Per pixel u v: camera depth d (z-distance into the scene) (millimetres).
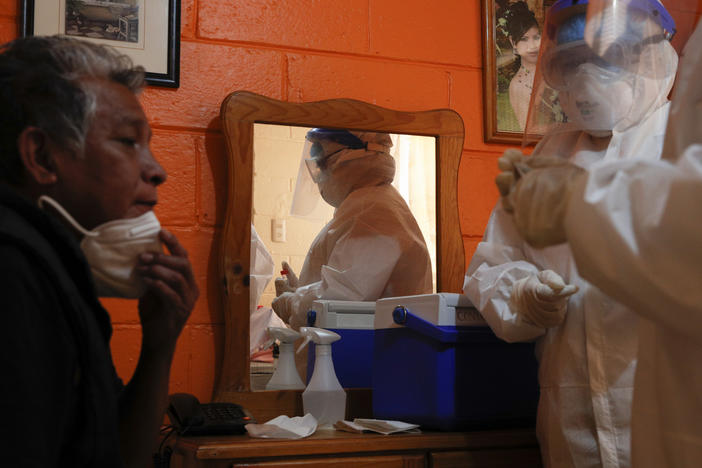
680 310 643
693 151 639
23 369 625
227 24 1938
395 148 2004
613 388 1318
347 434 1523
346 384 1874
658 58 1340
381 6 2080
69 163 789
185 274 881
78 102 781
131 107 832
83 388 698
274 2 1983
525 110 2150
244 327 1806
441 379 1529
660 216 628
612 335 1335
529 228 694
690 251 615
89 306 743
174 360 1795
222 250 1813
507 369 1599
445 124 2041
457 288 1995
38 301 660
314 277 1887
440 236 1996
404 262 1969
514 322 1397
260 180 1868
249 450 1368
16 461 602
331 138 1946
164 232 851
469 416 1542
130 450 911
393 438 1451
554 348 1425
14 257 653
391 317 1681
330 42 2021
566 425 1372
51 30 1789
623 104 1345
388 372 1678
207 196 1866
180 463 1433
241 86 1930
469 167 2105
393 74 2068
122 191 816
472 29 2164
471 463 1492
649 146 1392
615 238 644
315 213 1911
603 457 1309
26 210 699
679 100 782
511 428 1610
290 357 1837
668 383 817
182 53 1893
